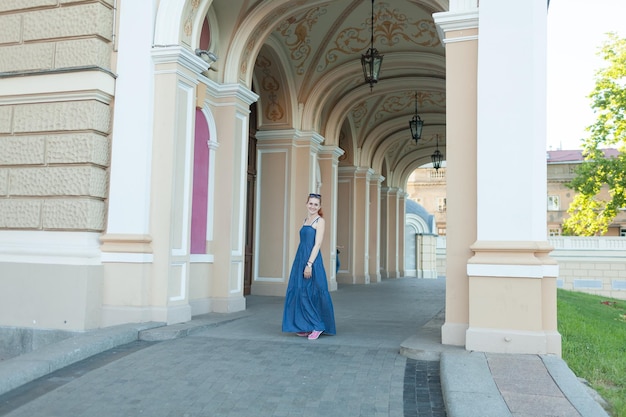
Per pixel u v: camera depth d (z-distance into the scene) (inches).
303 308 262.5
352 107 578.6
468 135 245.4
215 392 182.7
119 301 284.7
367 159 700.7
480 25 240.8
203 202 346.3
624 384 212.1
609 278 1075.3
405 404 172.1
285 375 199.5
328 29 458.3
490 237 231.3
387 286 655.8
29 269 285.3
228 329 287.0
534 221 228.1
